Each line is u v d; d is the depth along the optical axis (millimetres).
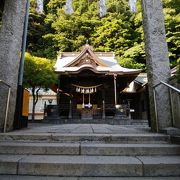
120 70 17719
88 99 19250
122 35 28453
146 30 4902
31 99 23000
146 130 4840
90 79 18922
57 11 32094
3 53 4477
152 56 4637
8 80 4426
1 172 2570
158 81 4500
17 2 4797
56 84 17578
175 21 22016
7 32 4590
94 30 30391
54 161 2641
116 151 3025
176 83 4141
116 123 13422
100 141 3422
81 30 30234
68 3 6840
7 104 4285
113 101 19125
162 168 2559
